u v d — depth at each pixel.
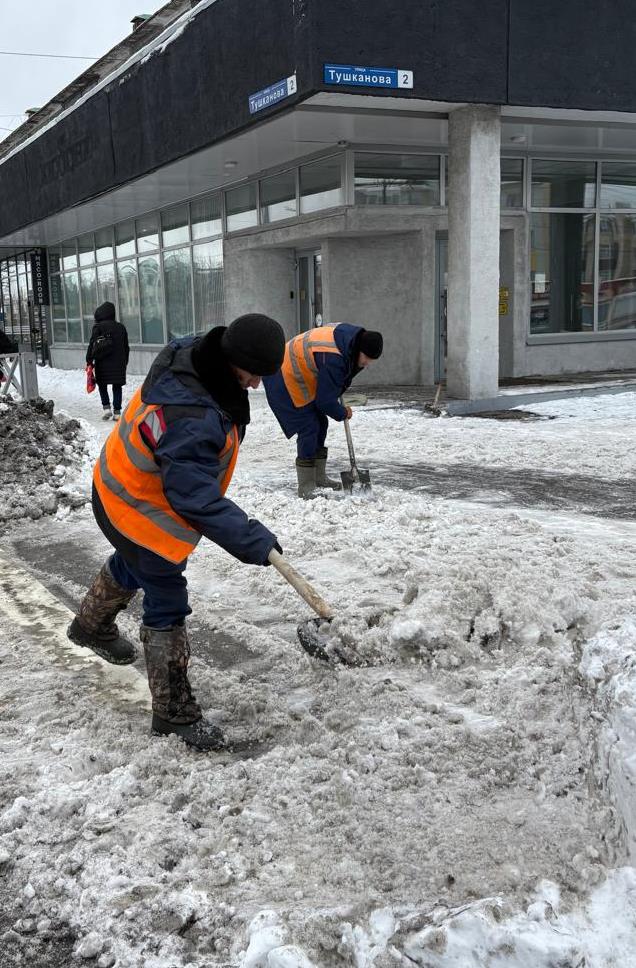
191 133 12.82
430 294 14.16
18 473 7.26
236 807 2.62
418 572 4.22
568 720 2.89
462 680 3.36
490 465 7.99
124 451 2.79
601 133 13.33
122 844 2.48
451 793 2.62
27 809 2.62
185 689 3.04
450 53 10.33
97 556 5.54
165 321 19.70
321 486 6.97
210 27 11.77
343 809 2.57
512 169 14.80
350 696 3.31
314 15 9.55
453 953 1.90
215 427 2.68
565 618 3.64
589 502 6.43
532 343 15.38
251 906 2.20
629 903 2.01
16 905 2.27
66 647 3.95
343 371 6.26
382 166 13.40
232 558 5.23
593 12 11.04
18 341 30.17
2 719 3.26
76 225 21.59
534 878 2.21
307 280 16.06
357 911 2.11
